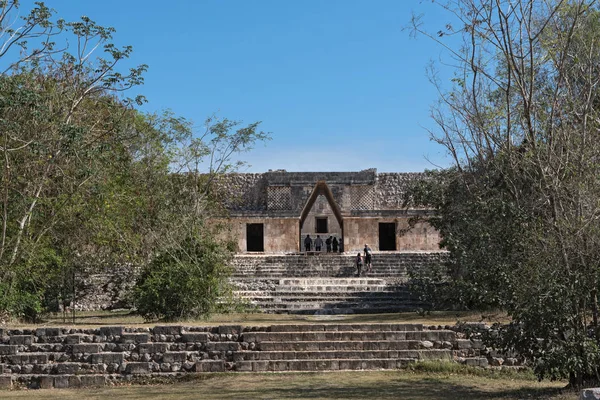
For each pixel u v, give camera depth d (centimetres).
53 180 2106
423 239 4028
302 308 2620
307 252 3812
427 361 1430
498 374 1398
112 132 2173
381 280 3005
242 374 1409
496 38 1277
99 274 2881
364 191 4219
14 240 1939
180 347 1479
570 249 1129
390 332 1516
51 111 1947
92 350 1460
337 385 1259
